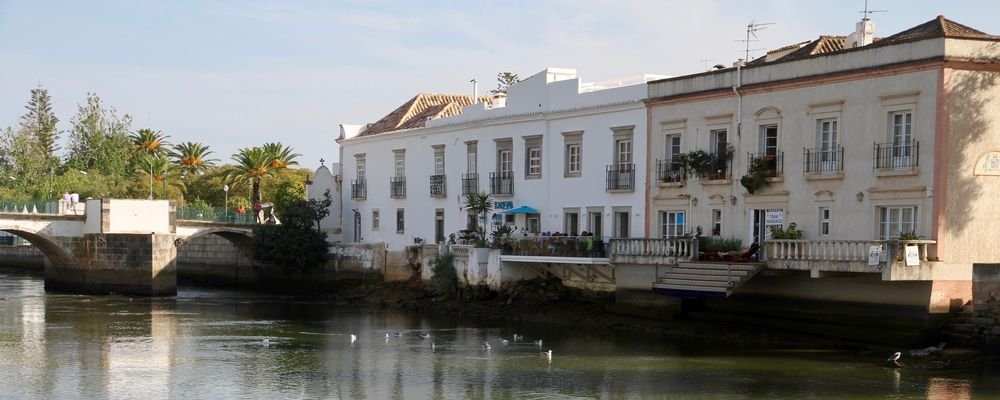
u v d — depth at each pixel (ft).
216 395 95.81
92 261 205.26
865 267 113.29
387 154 213.25
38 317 157.28
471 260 169.48
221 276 241.35
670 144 148.87
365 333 139.54
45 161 357.82
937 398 92.38
